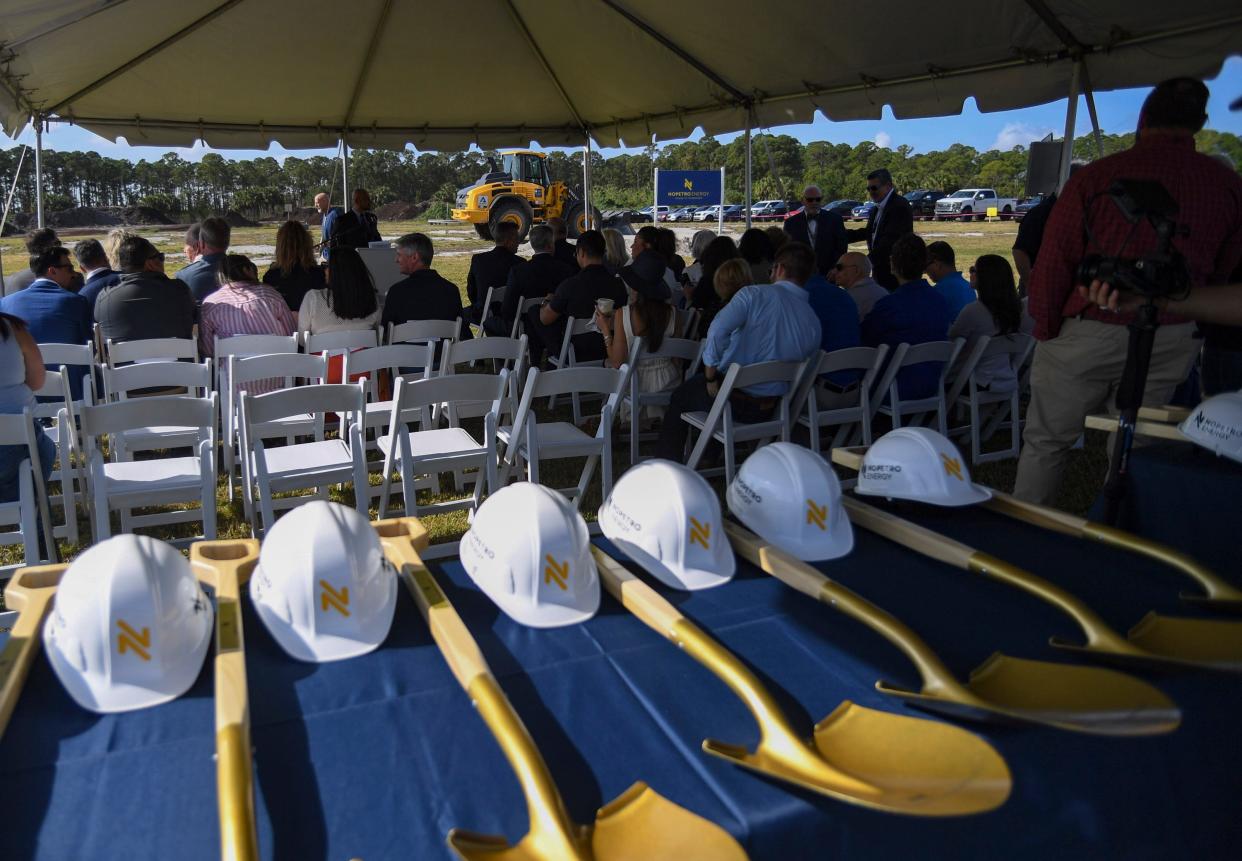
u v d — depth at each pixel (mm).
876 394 4555
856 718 999
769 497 1521
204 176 35469
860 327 4848
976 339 4766
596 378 3617
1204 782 1068
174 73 7859
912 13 5391
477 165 43531
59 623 1062
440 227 32906
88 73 7430
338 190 39500
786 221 8234
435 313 5391
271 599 1166
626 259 6855
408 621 1230
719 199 9797
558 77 9008
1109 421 2049
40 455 3158
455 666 1071
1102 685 1038
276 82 8438
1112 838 1010
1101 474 4609
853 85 6754
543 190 22609
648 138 9578
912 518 1622
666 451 4453
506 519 1291
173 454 5137
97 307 4770
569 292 5539
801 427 5328
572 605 1258
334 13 7293
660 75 8102
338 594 1156
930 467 1631
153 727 999
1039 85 5391
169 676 1061
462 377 3357
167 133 9047
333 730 991
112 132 8703
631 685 1088
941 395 4668
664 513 1377
